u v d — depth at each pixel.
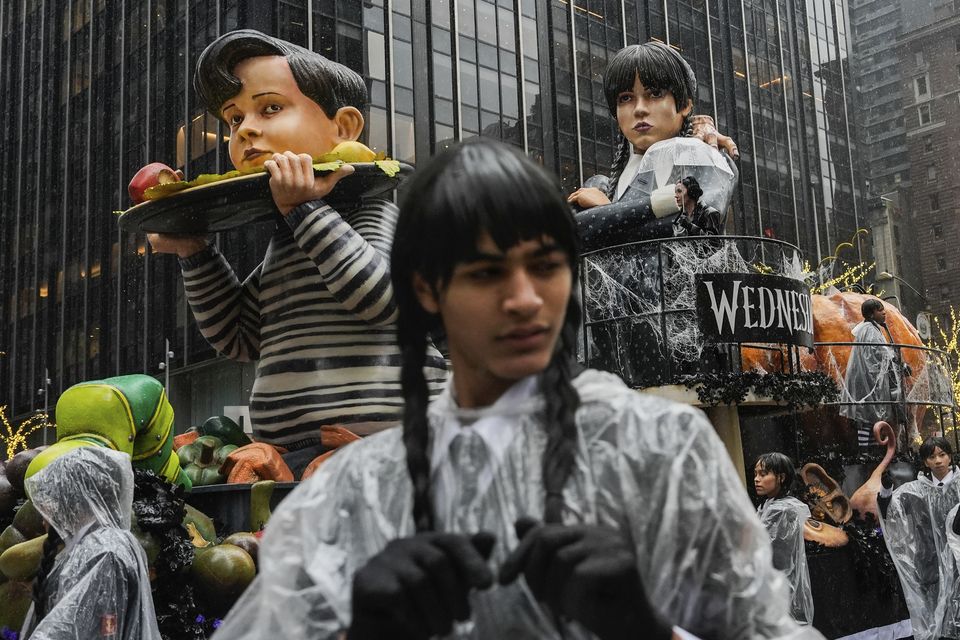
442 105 32.72
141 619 4.03
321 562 1.46
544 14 36.19
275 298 5.73
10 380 45.88
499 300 1.36
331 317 5.52
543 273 1.38
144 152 37.53
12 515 5.52
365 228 5.62
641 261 6.24
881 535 8.20
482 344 1.39
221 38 5.65
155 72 37.28
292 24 30.14
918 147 71.56
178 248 5.91
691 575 1.36
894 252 64.31
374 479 1.48
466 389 1.51
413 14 32.66
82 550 3.90
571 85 36.56
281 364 5.56
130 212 5.47
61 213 42.91
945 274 68.00
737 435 6.40
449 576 1.13
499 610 1.34
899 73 73.12
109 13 40.97
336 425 5.39
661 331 6.08
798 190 46.38
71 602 3.75
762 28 45.84
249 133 5.59
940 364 9.12
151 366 36.53
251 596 1.55
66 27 44.22
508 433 1.42
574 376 1.47
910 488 8.41
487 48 34.25
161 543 4.71
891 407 8.99
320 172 5.15
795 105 47.25
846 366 8.62
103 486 4.09
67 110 43.34
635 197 6.62
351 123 5.89
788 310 6.15
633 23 39.25
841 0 52.09
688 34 41.56
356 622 1.14
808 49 48.69
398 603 1.11
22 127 47.19
